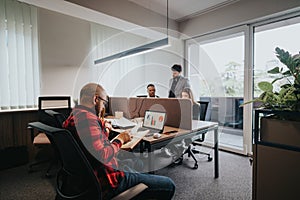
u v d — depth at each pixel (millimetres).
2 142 2736
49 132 878
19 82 3018
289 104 1027
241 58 3188
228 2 2992
